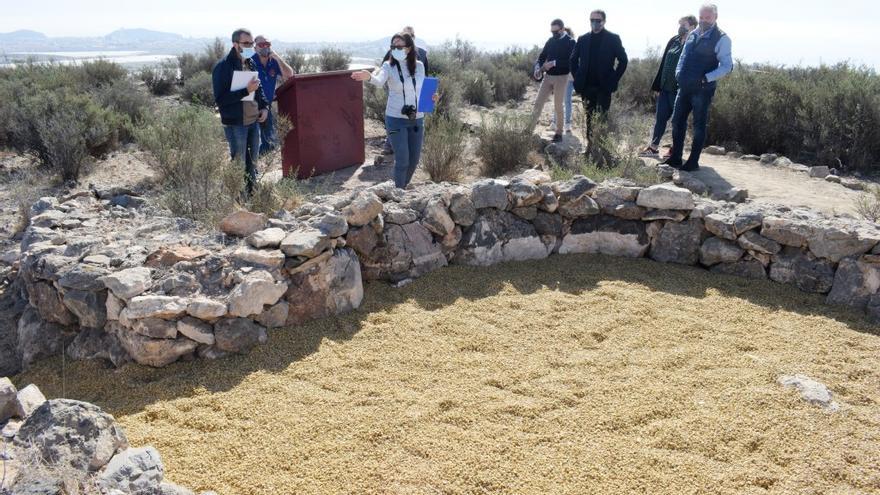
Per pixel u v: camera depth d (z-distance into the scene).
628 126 9.17
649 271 5.35
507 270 5.30
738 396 3.57
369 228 4.87
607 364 3.93
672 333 4.33
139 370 3.80
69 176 8.17
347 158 8.78
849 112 9.20
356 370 3.84
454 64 17.31
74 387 3.71
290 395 3.56
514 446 3.14
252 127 6.69
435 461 3.02
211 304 3.86
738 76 11.48
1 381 3.02
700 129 8.02
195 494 2.65
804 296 4.93
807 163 9.52
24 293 4.60
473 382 3.72
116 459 2.66
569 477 2.92
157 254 4.28
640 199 5.50
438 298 4.80
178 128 7.83
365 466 2.98
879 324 4.53
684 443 3.16
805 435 3.24
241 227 4.75
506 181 5.61
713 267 5.38
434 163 8.13
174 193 6.08
